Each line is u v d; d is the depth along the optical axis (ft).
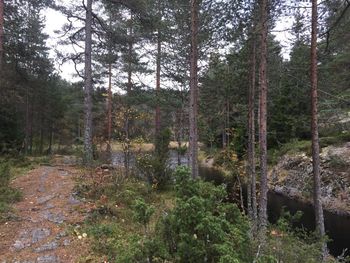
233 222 17.20
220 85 61.67
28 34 72.79
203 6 45.16
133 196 34.04
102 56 75.87
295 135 84.99
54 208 29.12
